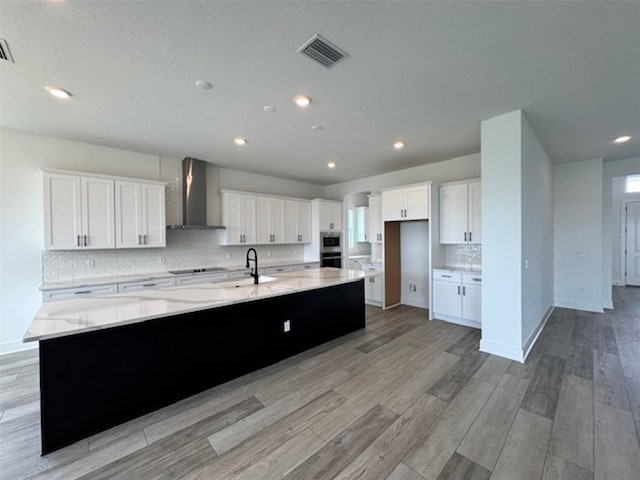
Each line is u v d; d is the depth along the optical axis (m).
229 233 5.08
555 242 5.21
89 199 3.65
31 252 3.49
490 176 3.11
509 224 2.99
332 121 3.16
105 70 2.16
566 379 2.57
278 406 2.23
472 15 1.65
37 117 3.00
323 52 1.98
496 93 2.56
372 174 5.85
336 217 6.55
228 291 2.79
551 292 4.96
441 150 4.23
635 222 7.17
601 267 4.80
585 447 1.75
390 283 5.34
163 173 4.53
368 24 1.71
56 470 1.62
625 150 4.28
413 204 4.71
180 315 2.35
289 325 3.16
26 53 1.94
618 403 2.20
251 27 1.73
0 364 3.02
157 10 1.58
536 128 3.38
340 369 2.84
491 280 3.13
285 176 6.05
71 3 1.52
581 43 1.89
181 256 4.78
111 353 2.01
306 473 1.59
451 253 4.88
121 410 2.04
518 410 2.14
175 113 2.93
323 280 3.42
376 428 1.96
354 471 1.60
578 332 3.81
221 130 3.41
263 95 2.57
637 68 2.17
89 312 2.06
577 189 5.00
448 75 2.27
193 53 1.98
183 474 1.59
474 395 2.34
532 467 1.61
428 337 3.70
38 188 3.52
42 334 1.62
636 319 4.37
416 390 2.43
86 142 3.81
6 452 1.77
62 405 1.81
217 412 2.16
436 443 1.81
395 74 2.26
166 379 2.26
